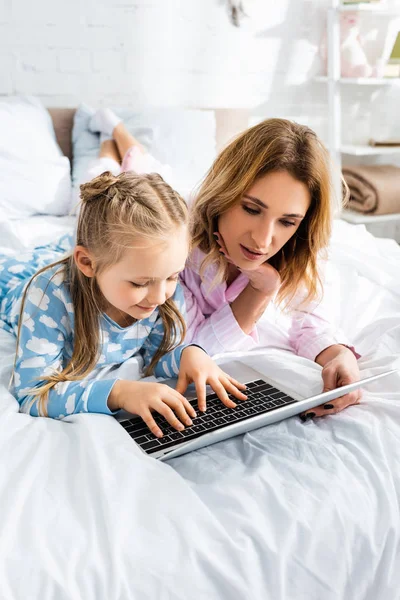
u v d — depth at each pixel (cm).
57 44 250
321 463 77
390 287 154
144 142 243
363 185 292
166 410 83
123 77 265
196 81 280
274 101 298
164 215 86
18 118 220
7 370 99
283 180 99
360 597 69
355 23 286
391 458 80
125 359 105
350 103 315
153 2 261
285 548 66
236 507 69
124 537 63
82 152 238
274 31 287
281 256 117
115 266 85
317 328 117
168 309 105
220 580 62
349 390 89
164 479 71
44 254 139
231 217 105
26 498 67
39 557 60
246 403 91
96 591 59
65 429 83
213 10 272
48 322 94
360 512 71
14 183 206
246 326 114
